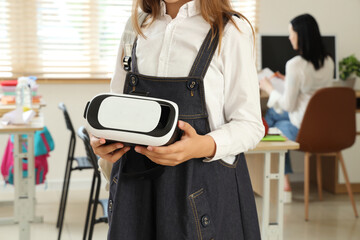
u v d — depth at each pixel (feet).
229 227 4.11
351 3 15.56
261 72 14.43
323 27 15.49
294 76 13.20
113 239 4.02
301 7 15.28
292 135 13.41
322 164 14.87
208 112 4.02
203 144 3.72
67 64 14.43
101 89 14.43
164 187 3.91
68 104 14.23
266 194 8.52
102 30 14.57
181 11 4.13
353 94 12.24
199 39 4.02
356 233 11.50
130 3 14.64
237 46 3.98
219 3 4.01
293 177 15.67
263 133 4.11
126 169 4.04
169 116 3.48
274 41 14.49
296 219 12.34
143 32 4.35
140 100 3.56
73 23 14.40
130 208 4.01
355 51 15.76
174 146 3.52
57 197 13.69
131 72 4.15
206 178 3.96
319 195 13.79
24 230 9.47
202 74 3.94
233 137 3.89
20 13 14.01
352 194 13.38
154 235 4.09
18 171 9.33
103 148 3.71
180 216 3.89
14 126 9.20
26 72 14.16
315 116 12.21
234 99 4.03
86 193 14.15
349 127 12.46
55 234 11.02
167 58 4.09
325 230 11.63
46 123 14.15
